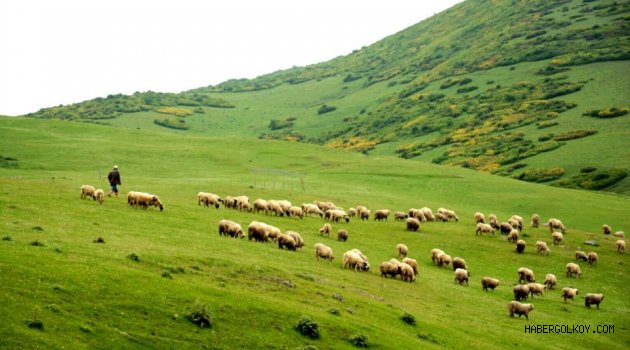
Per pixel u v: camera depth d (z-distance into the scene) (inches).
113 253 1283.2
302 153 6067.9
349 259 1827.0
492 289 1941.4
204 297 1096.8
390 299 1528.1
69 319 882.8
